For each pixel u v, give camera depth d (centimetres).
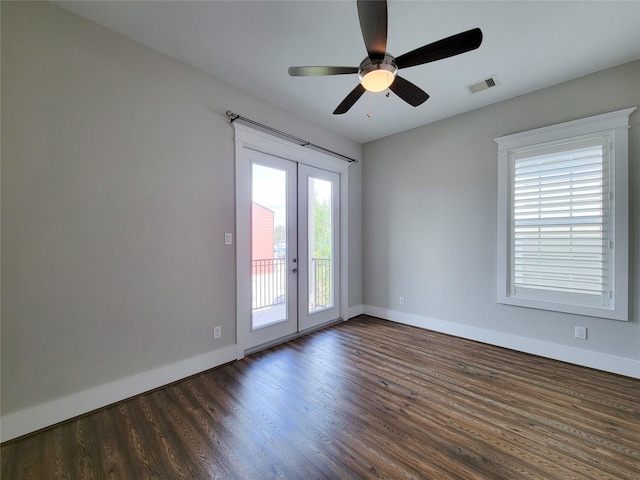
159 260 222
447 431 170
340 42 212
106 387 197
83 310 188
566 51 219
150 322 218
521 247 288
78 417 184
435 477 137
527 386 221
